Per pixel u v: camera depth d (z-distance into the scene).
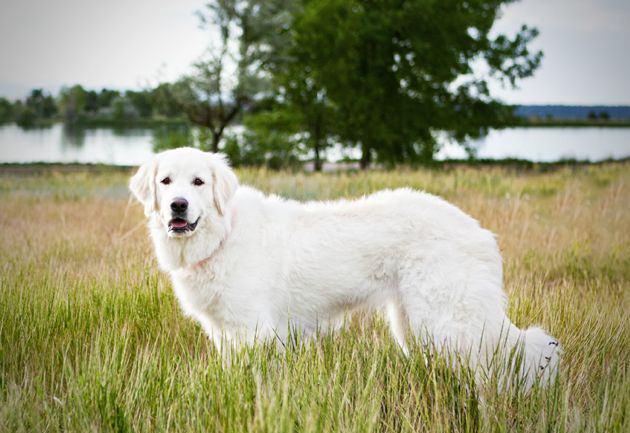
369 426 2.45
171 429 2.70
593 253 6.44
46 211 10.09
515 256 6.40
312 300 3.71
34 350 3.65
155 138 26.58
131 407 2.81
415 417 2.69
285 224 3.79
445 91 23.08
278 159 24.22
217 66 21.31
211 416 2.66
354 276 3.63
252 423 2.53
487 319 3.33
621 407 2.71
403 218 3.61
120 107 52.84
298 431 2.53
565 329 3.97
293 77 23.77
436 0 21.17
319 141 25.03
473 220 3.69
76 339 3.74
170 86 21.56
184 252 3.65
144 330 4.13
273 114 24.97
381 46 22.20
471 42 22.03
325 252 3.64
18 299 4.25
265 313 3.64
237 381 2.85
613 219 8.12
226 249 3.64
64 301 4.25
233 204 3.82
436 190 11.73
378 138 22.30
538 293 4.84
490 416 2.74
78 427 2.68
